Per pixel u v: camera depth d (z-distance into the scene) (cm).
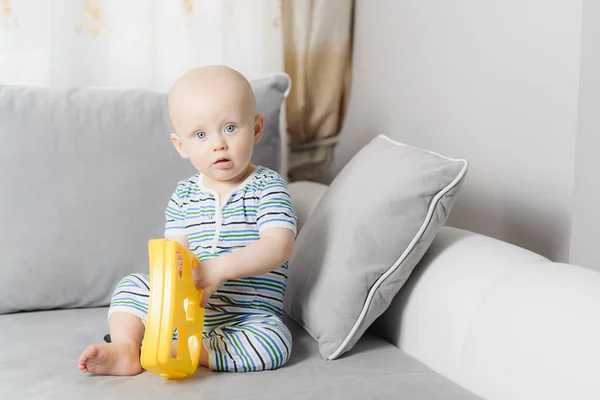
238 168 129
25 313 156
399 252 128
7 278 153
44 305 156
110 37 195
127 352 119
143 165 163
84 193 158
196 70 131
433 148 187
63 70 190
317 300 132
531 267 114
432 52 185
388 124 207
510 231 159
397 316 134
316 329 131
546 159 148
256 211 134
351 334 127
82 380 116
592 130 139
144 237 161
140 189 161
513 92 157
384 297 129
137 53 198
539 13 149
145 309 127
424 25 188
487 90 165
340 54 220
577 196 140
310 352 132
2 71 189
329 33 218
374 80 214
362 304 128
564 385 94
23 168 157
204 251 135
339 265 130
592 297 99
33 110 160
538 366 98
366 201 133
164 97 170
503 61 160
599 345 92
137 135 164
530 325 103
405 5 196
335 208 141
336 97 222
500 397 104
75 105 163
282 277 137
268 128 174
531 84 151
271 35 209
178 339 114
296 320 145
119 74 198
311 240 142
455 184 126
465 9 172
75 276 157
